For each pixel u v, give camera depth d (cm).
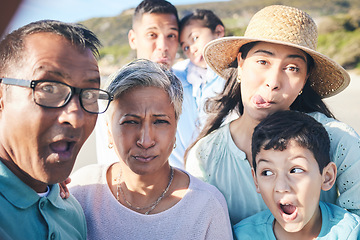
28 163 110
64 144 112
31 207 118
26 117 104
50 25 109
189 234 147
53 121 107
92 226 156
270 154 153
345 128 170
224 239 152
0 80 105
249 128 181
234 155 182
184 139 296
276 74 162
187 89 324
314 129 153
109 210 155
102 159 263
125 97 141
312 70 184
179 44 364
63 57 107
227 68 204
